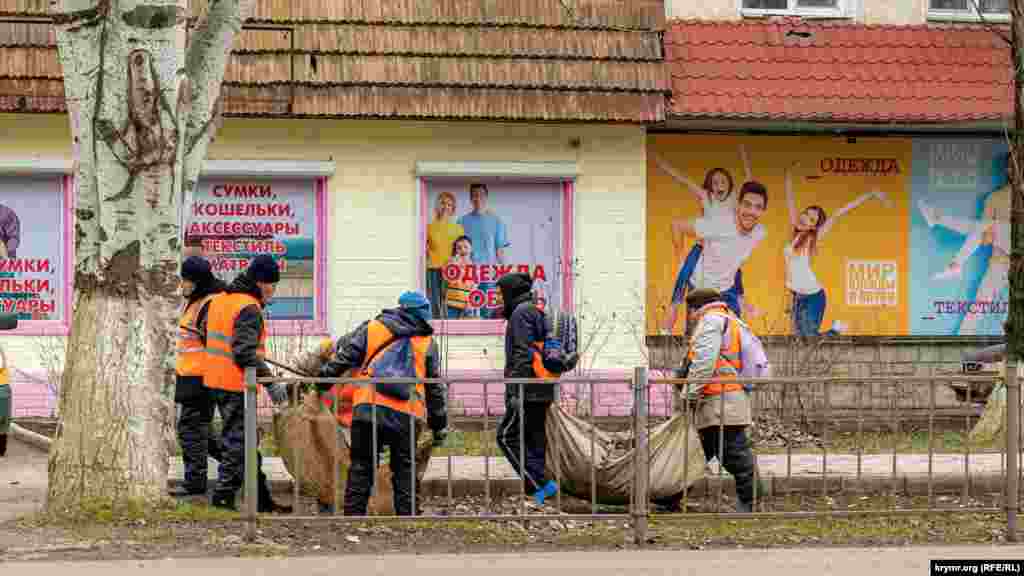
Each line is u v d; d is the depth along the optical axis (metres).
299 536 9.22
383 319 9.80
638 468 9.21
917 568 8.36
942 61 16.95
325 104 15.34
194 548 8.77
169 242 9.80
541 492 10.63
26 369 15.63
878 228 17.64
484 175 16.30
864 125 17.05
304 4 15.68
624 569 8.25
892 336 17.66
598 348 16.44
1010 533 9.48
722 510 11.02
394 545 9.06
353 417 9.66
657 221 17.27
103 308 9.70
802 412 14.31
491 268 16.47
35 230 15.80
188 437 10.93
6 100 14.90
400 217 16.27
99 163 9.63
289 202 16.16
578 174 16.44
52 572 7.98
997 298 17.86
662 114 15.84
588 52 15.96
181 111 9.70
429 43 15.76
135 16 9.45
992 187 17.83
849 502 11.44
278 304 16.16
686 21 16.95
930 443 9.70
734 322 10.64
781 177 17.47
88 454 9.59
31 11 15.19
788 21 17.08
